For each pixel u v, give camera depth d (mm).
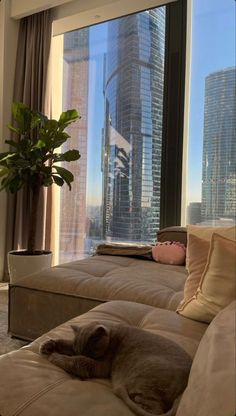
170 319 1431
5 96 3777
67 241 3998
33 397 923
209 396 662
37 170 3139
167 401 892
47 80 3682
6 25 3758
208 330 980
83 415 863
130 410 901
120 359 1072
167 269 2324
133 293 1807
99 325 1190
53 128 3131
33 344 1253
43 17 3684
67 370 1086
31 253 3229
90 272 2180
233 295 1337
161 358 1022
